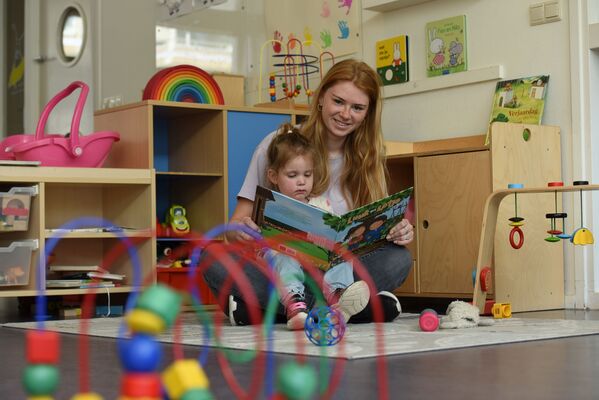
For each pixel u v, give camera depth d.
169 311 0.66
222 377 1.35
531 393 1.18
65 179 2.78
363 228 2.00
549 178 2.76
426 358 1.53
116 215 3.07
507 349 1.65
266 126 3.12
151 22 4.46
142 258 2.90
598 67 2.77
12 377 1.45
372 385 1.25
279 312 2.15
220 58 4.11
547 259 2.74
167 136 3.33
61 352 1.73
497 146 2.62
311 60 3.68
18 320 2.66
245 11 3.98
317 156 2.22
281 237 1.95
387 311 2.20
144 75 4.48
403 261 2.26
